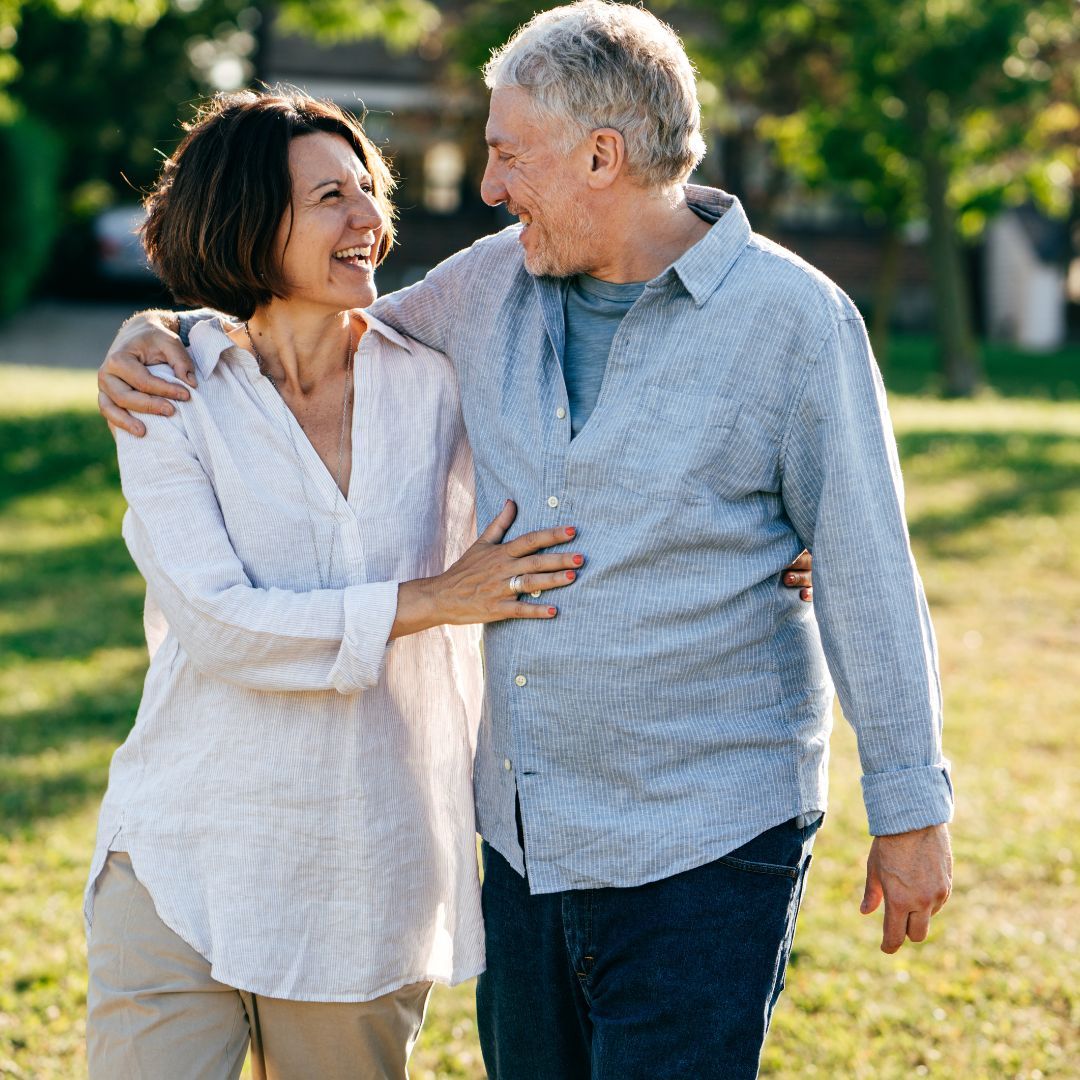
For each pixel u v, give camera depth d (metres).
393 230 2.38
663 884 2.12
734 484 2.11
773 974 2.13
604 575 2.09
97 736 5.44
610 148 2.07
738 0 16.33
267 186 2.13
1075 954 3.78
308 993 2.20
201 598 2.10
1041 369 22.12
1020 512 9.69
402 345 2.32
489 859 2.34
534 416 2.17
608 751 2.13
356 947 2.21
